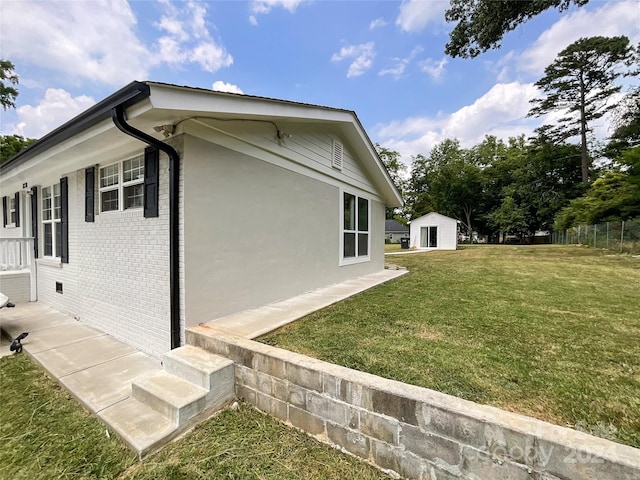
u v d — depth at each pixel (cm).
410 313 399
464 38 851
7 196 711
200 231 324
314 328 334
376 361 250
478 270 855
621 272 766
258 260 412
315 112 475
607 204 1560
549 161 2484
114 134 306
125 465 186
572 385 212
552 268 870
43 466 185
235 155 373
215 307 344
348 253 700
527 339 303
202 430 218
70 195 479
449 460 161
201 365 250
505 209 2756
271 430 218
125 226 371
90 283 439
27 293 590
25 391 269
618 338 304
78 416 232
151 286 338
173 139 313
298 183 505
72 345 365
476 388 209
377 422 184
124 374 290
